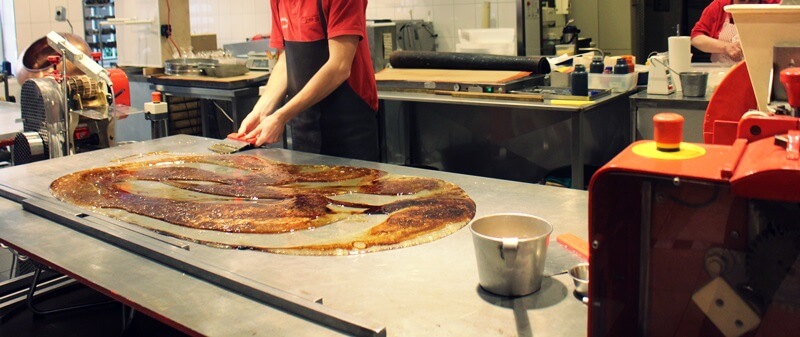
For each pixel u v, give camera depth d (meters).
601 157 3.89
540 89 3.72
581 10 5.49
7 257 3.38
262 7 6.23
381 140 4.38
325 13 2.48
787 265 0.85
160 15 4.73
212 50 5.34
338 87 2.57
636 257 0.95
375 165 2.13
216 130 5.16
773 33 1.13
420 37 5.21
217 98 4.51
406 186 1.86
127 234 1.54
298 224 1.59
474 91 3.70
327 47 2.54
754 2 3.85
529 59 3.82
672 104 3.36
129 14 4.96
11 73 5.50
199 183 1.99
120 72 3.34
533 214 1.61
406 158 4.47
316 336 1.08
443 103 3.97
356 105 2.61
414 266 1.35
